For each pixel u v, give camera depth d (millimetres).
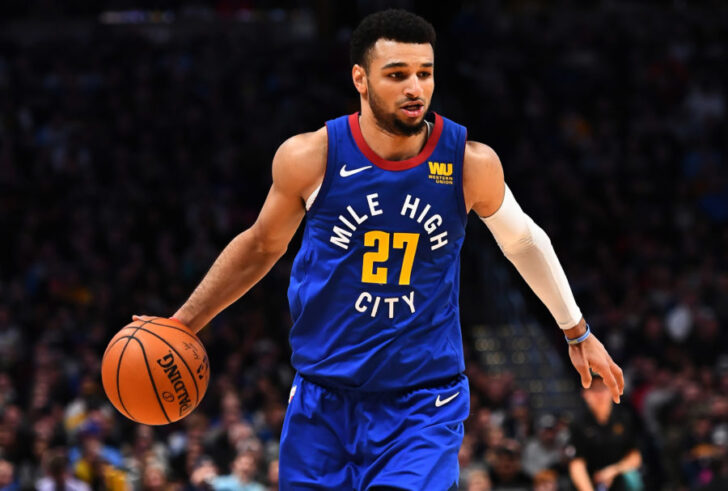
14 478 12617
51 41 25875
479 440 13805
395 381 4301
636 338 17500
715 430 14273
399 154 4230
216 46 25375
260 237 4469
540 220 20734
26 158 21516
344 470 4395
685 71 25266
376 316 4258
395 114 4094
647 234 20875
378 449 4309
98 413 14000
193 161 21672
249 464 12289
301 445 4426
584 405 10891
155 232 19656
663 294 18891
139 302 17328
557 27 27406
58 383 15258
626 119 24219
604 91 24891
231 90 23719
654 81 25094
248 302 17812
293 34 27141
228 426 13781
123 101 23031
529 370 18109
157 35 26984
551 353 18469
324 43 25000
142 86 23453
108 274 18594
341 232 4242
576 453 10805
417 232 4227
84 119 22688
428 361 4320
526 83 24500
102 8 27094
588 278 19422
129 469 12812
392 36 4082
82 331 17031
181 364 4438
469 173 4289
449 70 21891
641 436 14227
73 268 18781
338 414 4379
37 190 20500
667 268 19609
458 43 23031
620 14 27875
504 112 22641
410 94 4062
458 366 4434
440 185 4246
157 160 21516
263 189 21172
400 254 4230
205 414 15047
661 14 27875
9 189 20391
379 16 4141
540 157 22484
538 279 4566
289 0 27438
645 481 12055
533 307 19641
